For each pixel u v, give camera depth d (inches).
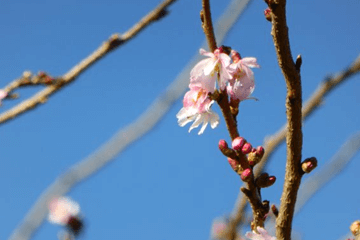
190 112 37.0
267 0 34.4
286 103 35.1
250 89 36.8
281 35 34.5
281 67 34.9
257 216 36.4
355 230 36.0
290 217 35.6
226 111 36.8
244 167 36.7
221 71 36.6
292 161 35.4
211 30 36.8
